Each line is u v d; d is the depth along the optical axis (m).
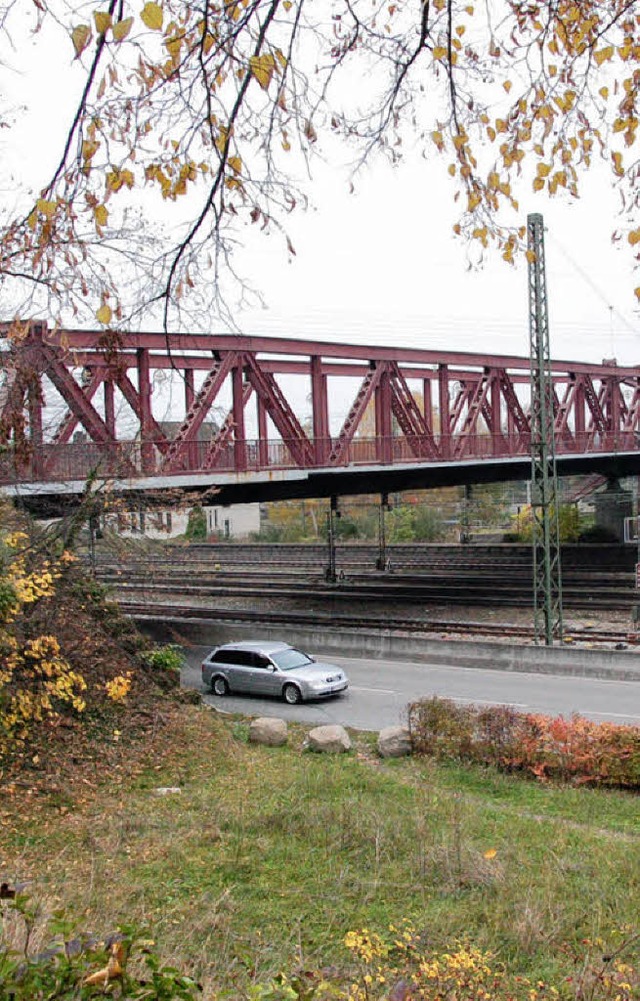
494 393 41.44
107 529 23.66
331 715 23.11
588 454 45.97
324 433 31.83
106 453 22.25
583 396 50.16
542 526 30.36
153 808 14.59
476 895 10.20
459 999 7.20
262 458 29.11
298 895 10.21
